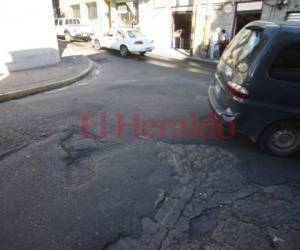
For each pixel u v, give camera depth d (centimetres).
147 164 350
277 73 336
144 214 265
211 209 276
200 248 230
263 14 1187
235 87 357
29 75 830
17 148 376
